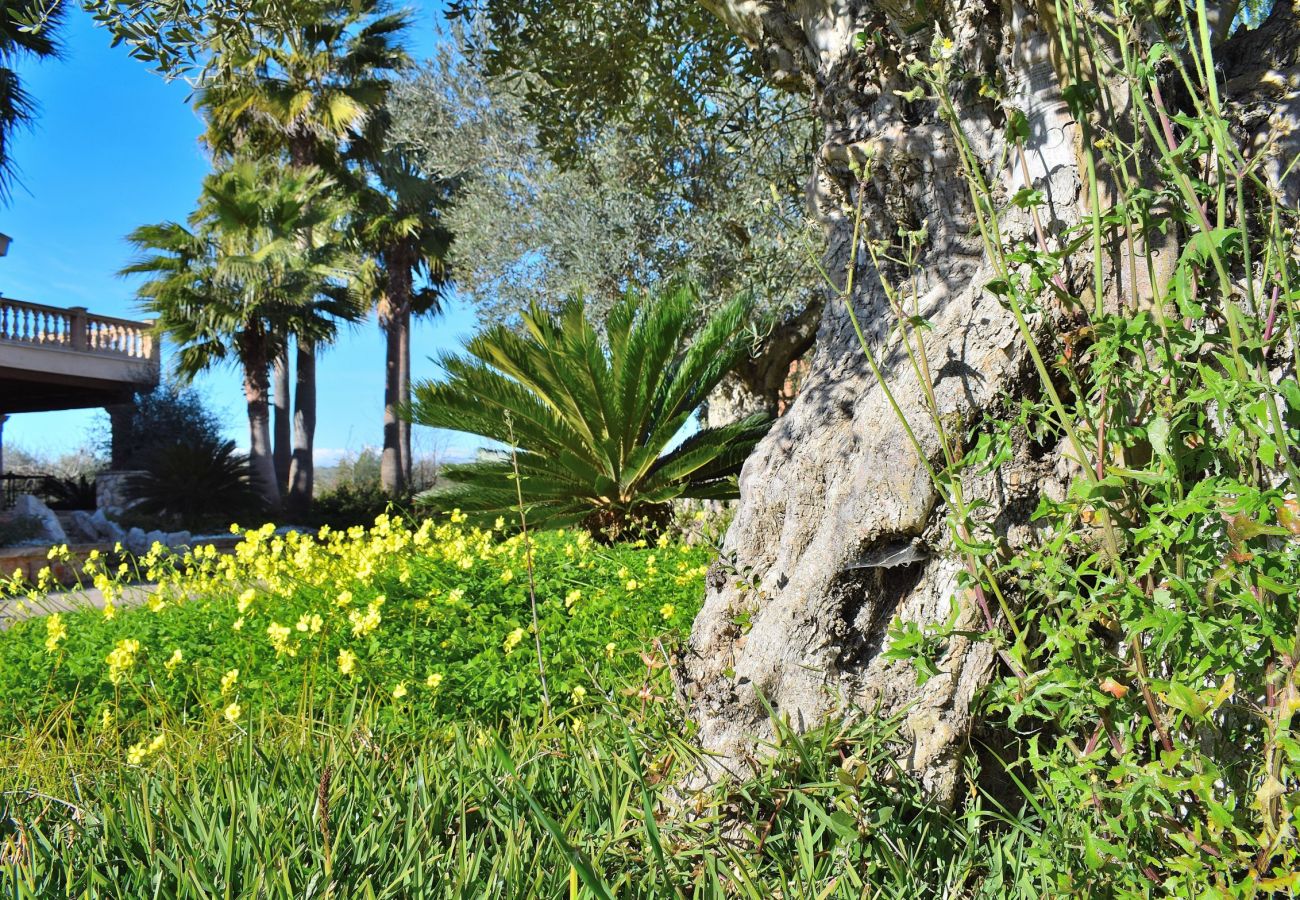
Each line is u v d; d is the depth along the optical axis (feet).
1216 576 4.22
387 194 79.61
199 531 61.41
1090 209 6.06
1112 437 5.03
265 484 69.05
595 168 32.37
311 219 68.13
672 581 15.60
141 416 69.87
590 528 31.53
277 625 11.98
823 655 6.76
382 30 69.56
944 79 5.44
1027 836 5.98
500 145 43.06
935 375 6.36
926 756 6.24
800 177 25.32
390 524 20.11
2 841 6.59
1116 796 4.53
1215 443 4.76
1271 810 4.19
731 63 17.49
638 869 5.80
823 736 6.27
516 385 28.68
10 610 19.20
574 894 4.79
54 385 70.08
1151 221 5.13
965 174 5.41
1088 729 5.57
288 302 66.33
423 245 81.25
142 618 15.42
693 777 6.89
